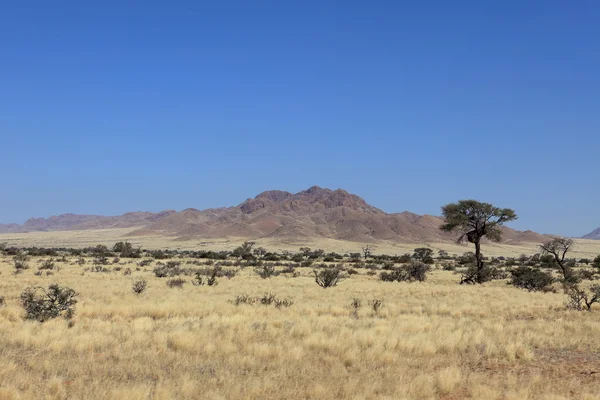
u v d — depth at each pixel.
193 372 11.03
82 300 24.53
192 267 65.44
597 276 61.69
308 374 11.14
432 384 10.38
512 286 44.16
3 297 24.64
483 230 51.72
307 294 31.39
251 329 16.30
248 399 9.27
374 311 22.55
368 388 9.88
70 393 9.35
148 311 20.91
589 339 16.36
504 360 13.47
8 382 9.83
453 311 23.31
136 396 9.10
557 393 10.14
